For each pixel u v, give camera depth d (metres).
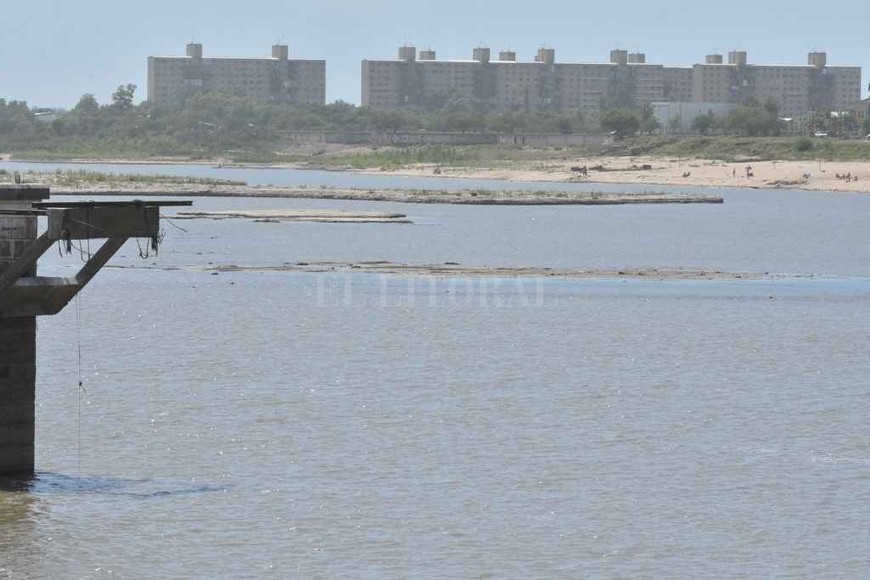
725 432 164.25
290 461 146.88
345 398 182.50
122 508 127.44
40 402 175.00
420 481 139.50
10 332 131.00
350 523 124.94
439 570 113.38
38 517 123.88
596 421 170.12
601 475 142.75
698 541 121.31
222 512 127.31
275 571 112.50
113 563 113.38
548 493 135.75
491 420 169.38
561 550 118.56
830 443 158.62
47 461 144.00
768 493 136.38
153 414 169.25
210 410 172.50
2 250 123.44
